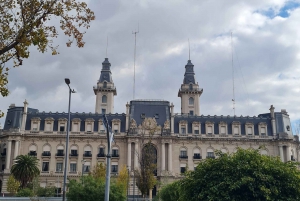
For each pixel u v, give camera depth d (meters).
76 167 105.25
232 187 31.66
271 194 31.98
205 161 36.09
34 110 115.62
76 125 108.31
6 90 23.67
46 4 22.56
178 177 104.94
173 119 110.19
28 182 88.94
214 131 110.31
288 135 109.62
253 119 113.31
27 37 22.56
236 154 35.31
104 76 142.88
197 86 141.62
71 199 53.09
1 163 105.25
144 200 79.25
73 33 23.89
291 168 34.16
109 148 30.22
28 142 105.94
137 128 107.50
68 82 44.03
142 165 80.50
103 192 52.69
